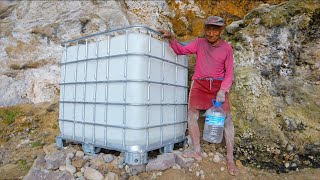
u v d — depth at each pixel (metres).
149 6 5.25
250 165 3.04
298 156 2.94
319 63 3.36
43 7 5.23
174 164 2.86
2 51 4.87
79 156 2.91
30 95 4.61
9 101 4.51
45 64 4.76
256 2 4.84
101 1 5.22
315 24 3.50
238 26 3.84
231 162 2.91
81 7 5.16
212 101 2.90
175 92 3.17
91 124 2.93
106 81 2.78
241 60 3.55
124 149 2.59
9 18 5.24
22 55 4.81
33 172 2.86
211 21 2.71
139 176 2.67
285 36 3.45
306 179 2.78
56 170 2.79
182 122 3.35
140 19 5.06
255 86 3.28
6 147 3.86
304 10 3.49
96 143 2.88
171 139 3.10
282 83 3.33
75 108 3.16
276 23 3.47
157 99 2.81
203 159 2.98
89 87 2.99
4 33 5.02
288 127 3.03
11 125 4.19
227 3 5.00
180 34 4.97
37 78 4.68
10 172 3.24
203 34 4.55
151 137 2.72
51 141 3.90
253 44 3.54
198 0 5.14
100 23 4.95
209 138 2.85
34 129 4.20
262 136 3.04
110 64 2.76
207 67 2.94
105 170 2.68
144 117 2.60
